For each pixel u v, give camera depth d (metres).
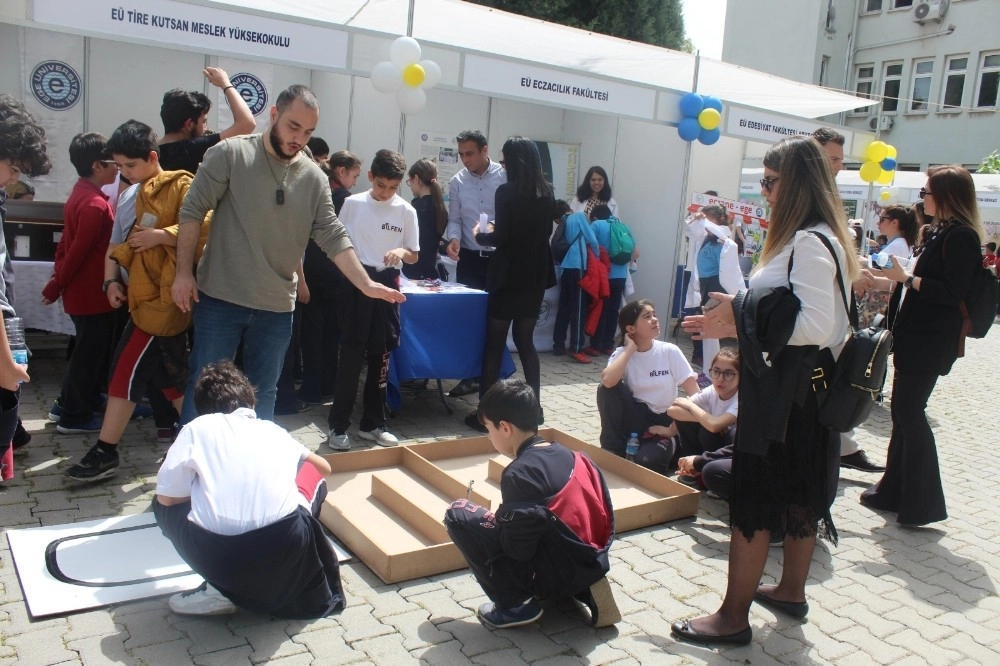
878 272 4.09
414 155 8.89
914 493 4.07
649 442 4.54
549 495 2.72
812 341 2.57
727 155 9.69
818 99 9.29
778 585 3.13
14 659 2.45
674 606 3.11
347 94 8.45
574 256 7.48
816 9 25.41
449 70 6.00
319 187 3.58
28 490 3.67
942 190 3.93
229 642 2.63
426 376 5.19
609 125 9.30
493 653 2.69
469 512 2.83
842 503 4.45
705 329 2.84
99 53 7.59
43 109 7.39
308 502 2.82
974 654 2.93
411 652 2.66
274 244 3.51
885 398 7.38
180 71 8.04
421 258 6.31
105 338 4.42
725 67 8.60
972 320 3.96
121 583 2.92
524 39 7.51
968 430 6.50
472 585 3.15
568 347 7.95
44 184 7.46
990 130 23.05
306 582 2.73
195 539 2.53
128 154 3.75
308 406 5.37
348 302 4.48
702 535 3.79
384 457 4.23
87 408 4.49
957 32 23.62
